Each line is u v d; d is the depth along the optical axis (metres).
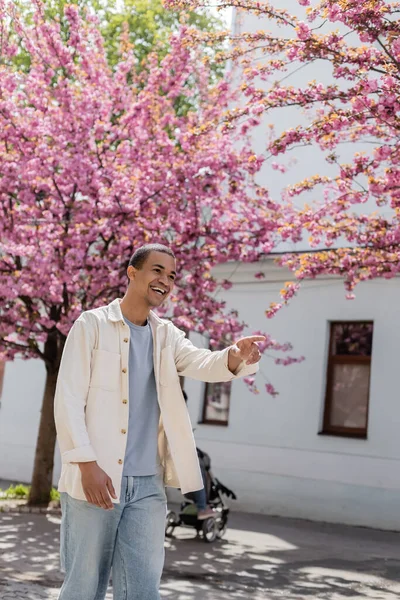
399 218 9.28
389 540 11.70
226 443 15.41
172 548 9.62
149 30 20.23
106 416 3.35
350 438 13.77
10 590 6.29
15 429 18.92
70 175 11.70
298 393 14.65
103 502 3.14
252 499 14.80
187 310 12.69
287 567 8.73
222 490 10.89
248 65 9.00
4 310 12.17
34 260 11.55
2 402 19.28
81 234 11.48
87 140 11.82
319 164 15.00
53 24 12.22
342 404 14.27
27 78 12.45
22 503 13.05
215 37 8.64
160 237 11.76
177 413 3.49
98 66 12.90
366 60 7.62
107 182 11.79
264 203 12.38
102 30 19.95
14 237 11.84
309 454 14.23
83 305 12.19
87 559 3.31
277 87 8.44
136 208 11.58
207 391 16.14
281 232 9.79
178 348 3.61
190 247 12.20
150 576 3.31
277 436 14.74
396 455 13.17
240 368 3.37
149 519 3.37
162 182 11.61
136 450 3.41
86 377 3.36
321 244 14.46
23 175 11.72
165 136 12.37
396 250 9.33
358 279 9.66
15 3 12.76
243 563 8.83
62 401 3.25
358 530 12.83
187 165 11.64
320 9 7.68
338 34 7.79
